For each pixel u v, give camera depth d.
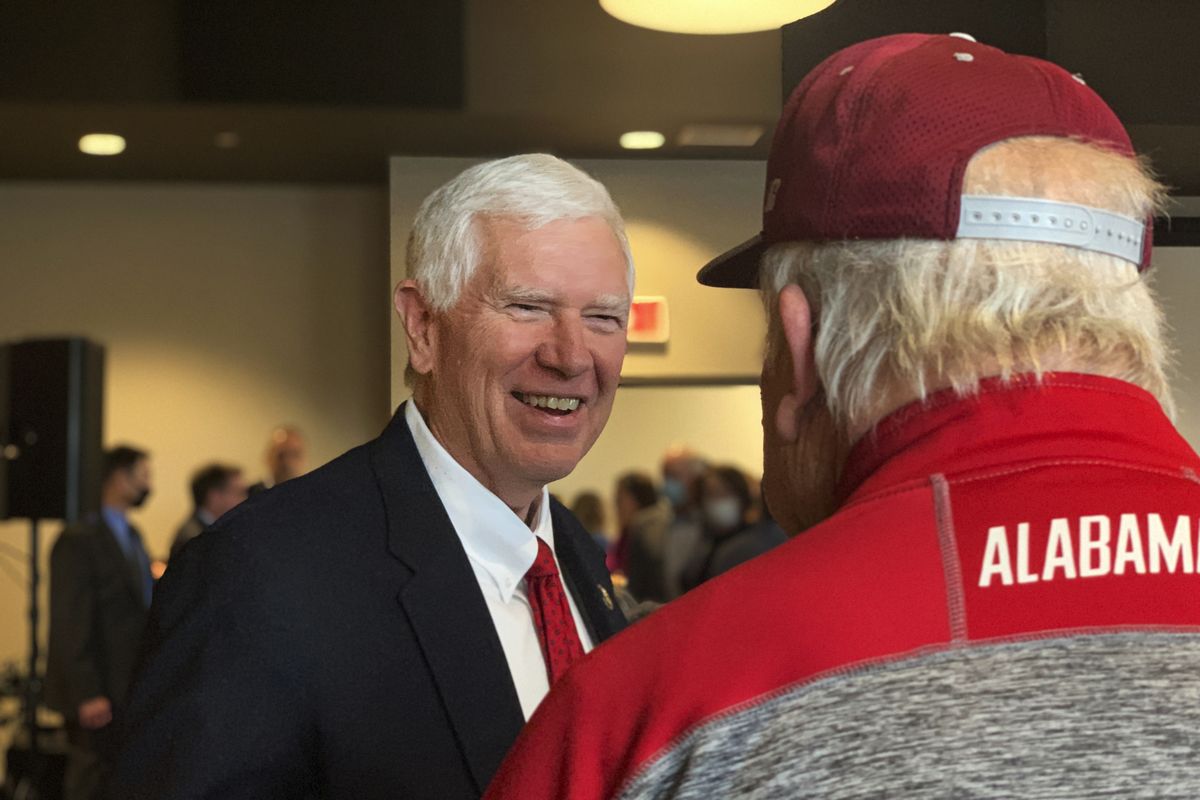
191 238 6.76
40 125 4.98
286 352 6.75
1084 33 1.53
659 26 1.76
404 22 2.71
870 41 0.79
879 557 0.65
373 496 1.41
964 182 0.68
